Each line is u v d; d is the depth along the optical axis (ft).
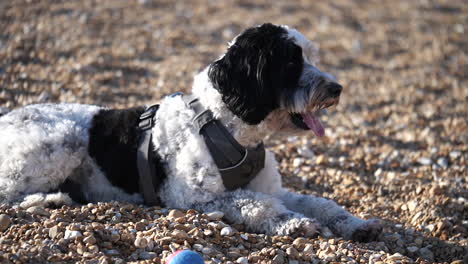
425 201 20.44
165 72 34.60
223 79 16.21
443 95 36.14
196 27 44.42
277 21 47.93
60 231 14.40
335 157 25.61
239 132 16.42
